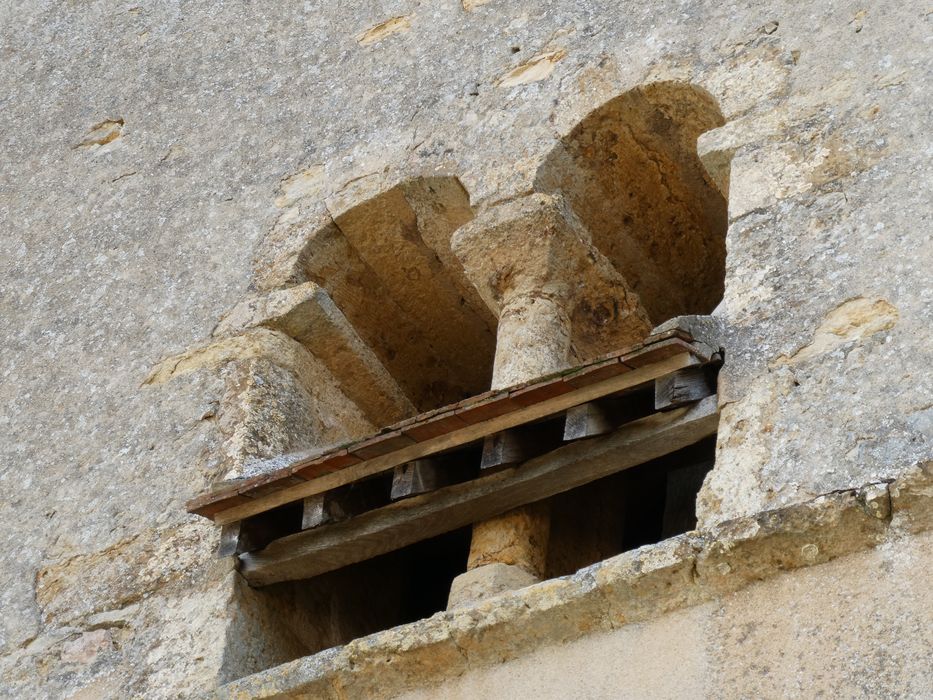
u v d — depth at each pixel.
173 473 19.52
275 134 22.98
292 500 17.53
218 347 20.70
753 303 16.36
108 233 23.27
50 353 22.05
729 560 14.09
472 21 22.33
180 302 21.64
